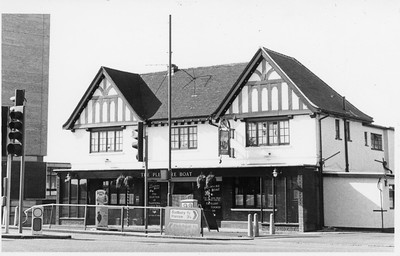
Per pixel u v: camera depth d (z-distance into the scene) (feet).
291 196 84.23
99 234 76.28
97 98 107.55
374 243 63.41
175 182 97.14
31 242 59.57
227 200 91.25
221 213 91.86
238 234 74.64
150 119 101.50
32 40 143.23
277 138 90.89
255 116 92.27
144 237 71.31
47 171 138.62
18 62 140.56
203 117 96.68
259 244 60.85
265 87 91.97
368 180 85.92
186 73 108.27
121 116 104.53
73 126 109.29
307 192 84.28
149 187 98.99
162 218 76.74
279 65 91.71
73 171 103.76
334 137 92.48
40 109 144.15
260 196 88.58
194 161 97.96
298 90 88.79
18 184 132.05
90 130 107.86
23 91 66.69
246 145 93.04
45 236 66.39
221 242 63.72
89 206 81.41
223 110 94.79
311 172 85.76
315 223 85.40
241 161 93.25
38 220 67.10
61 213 103.14
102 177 101.45
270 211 86.38
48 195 139.13
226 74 104.53
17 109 65.41
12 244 57.16
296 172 84.07
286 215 84.17
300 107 88.84
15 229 80.43
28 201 126.52
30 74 142.72
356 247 58.13
